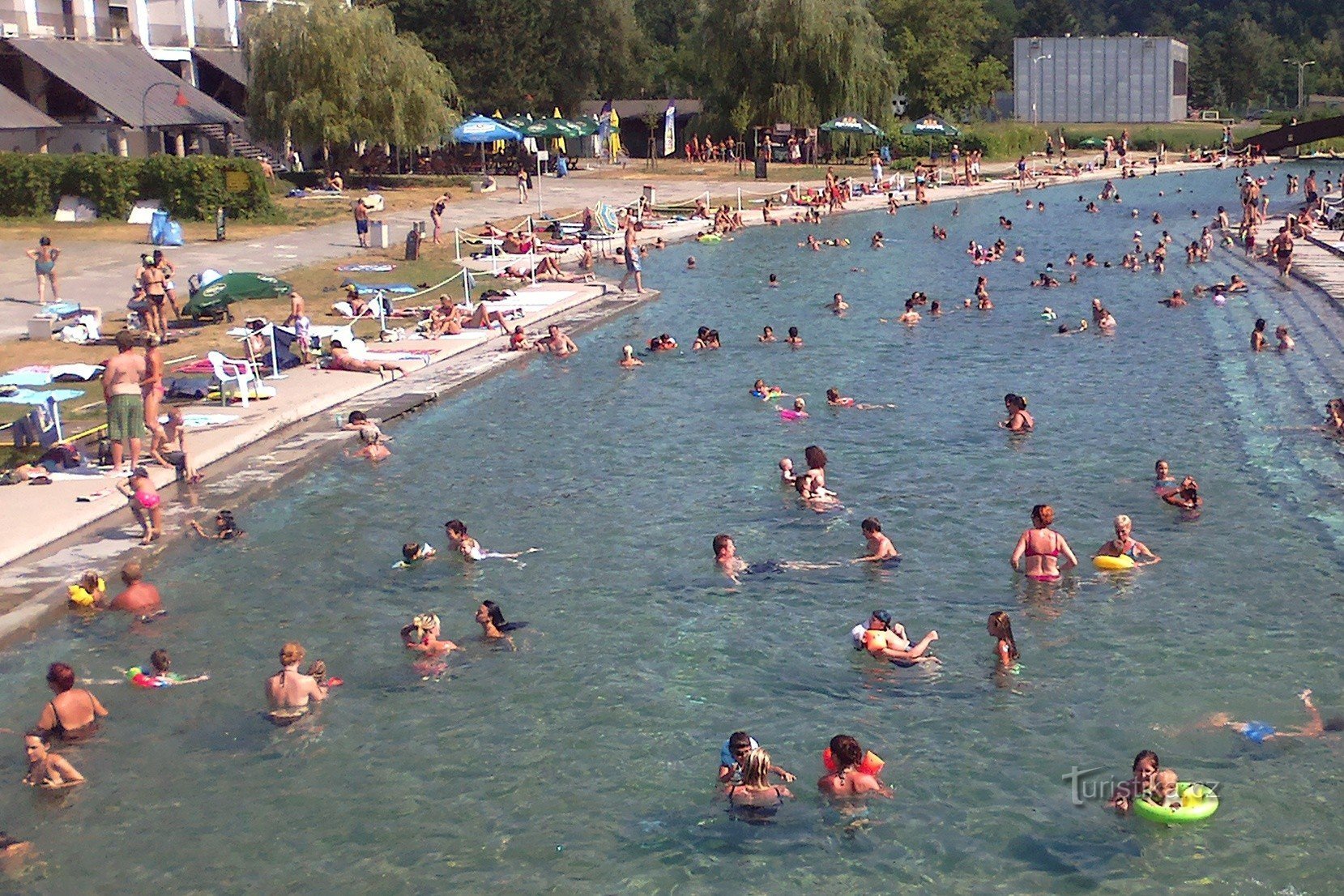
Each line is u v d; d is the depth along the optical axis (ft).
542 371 102.89
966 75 374.02
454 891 37.24
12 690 49.26
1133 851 38.17
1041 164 321.52
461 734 45.80
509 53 309.22
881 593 57.00
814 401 91.15
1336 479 71.20
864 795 41.19
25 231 164.66
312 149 247.70
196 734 46.19
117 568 60.13
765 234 196.75
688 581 58.80
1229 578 57.72
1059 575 58.34
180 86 216.95
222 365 86.33
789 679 49.19
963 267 158.30
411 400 90.89
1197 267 152.87
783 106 289.33
